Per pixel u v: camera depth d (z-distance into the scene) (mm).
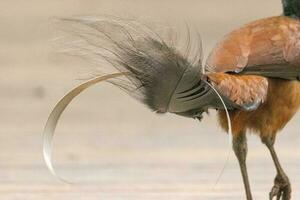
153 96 39438
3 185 50625
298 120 63656
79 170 53719
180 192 49000
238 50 42219
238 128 42719
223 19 87188
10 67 76250
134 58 38906
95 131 62312
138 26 38969
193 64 39219
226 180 51500
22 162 55031
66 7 85688
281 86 43000
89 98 70625
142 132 62125
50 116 38344
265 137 43438
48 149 38250
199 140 60000
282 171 43906
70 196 48500
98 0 83000
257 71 42062
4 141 59375
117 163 54875
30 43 80875
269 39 42719
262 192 49094
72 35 38781
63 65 75000
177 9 88500
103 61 38844
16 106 68062
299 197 48281
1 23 86000
